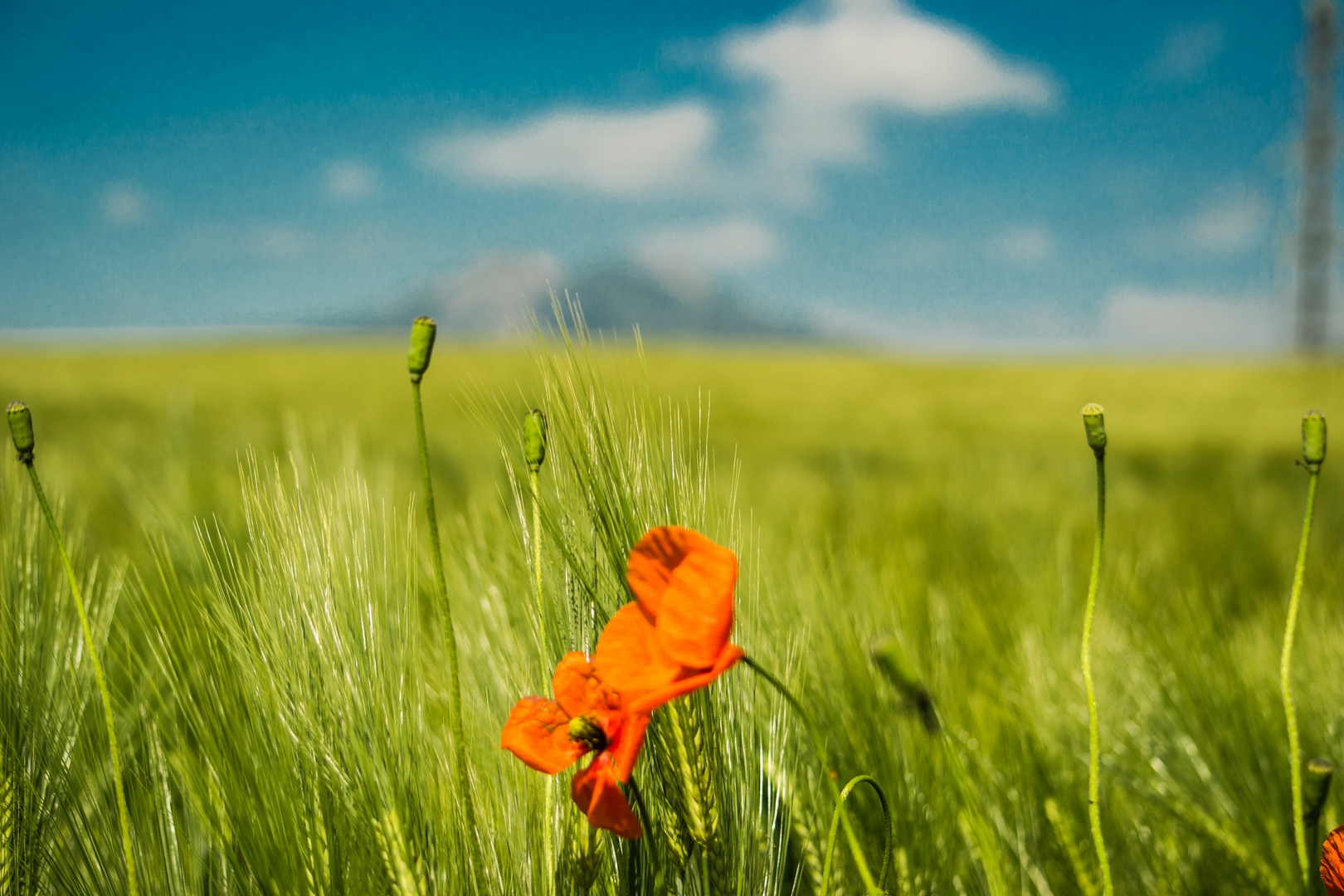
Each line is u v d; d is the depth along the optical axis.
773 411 9.62
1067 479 3.41
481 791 0.61
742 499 1.96
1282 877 0.73
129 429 4.09
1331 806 0.74
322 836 0.58
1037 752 0.85
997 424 8.48
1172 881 0.75
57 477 2.11
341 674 0.59
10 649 0.65
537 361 0.59
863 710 0.75
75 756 0.65
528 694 0.63
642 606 0.52
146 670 0.68
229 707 0.61
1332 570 1.60
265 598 0.59
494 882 0.58
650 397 0.61
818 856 0.66
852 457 4.41
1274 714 0.80
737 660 0.50
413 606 0.63
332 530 0.61
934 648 1.07
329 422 4.27
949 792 0.73
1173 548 2.04
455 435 4.45
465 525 0.77
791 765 0.67
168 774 0.67
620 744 0.52
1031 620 1.25
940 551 2.01
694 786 0.57
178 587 0.65
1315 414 0.57
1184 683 0.88
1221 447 5.61
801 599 0.83
